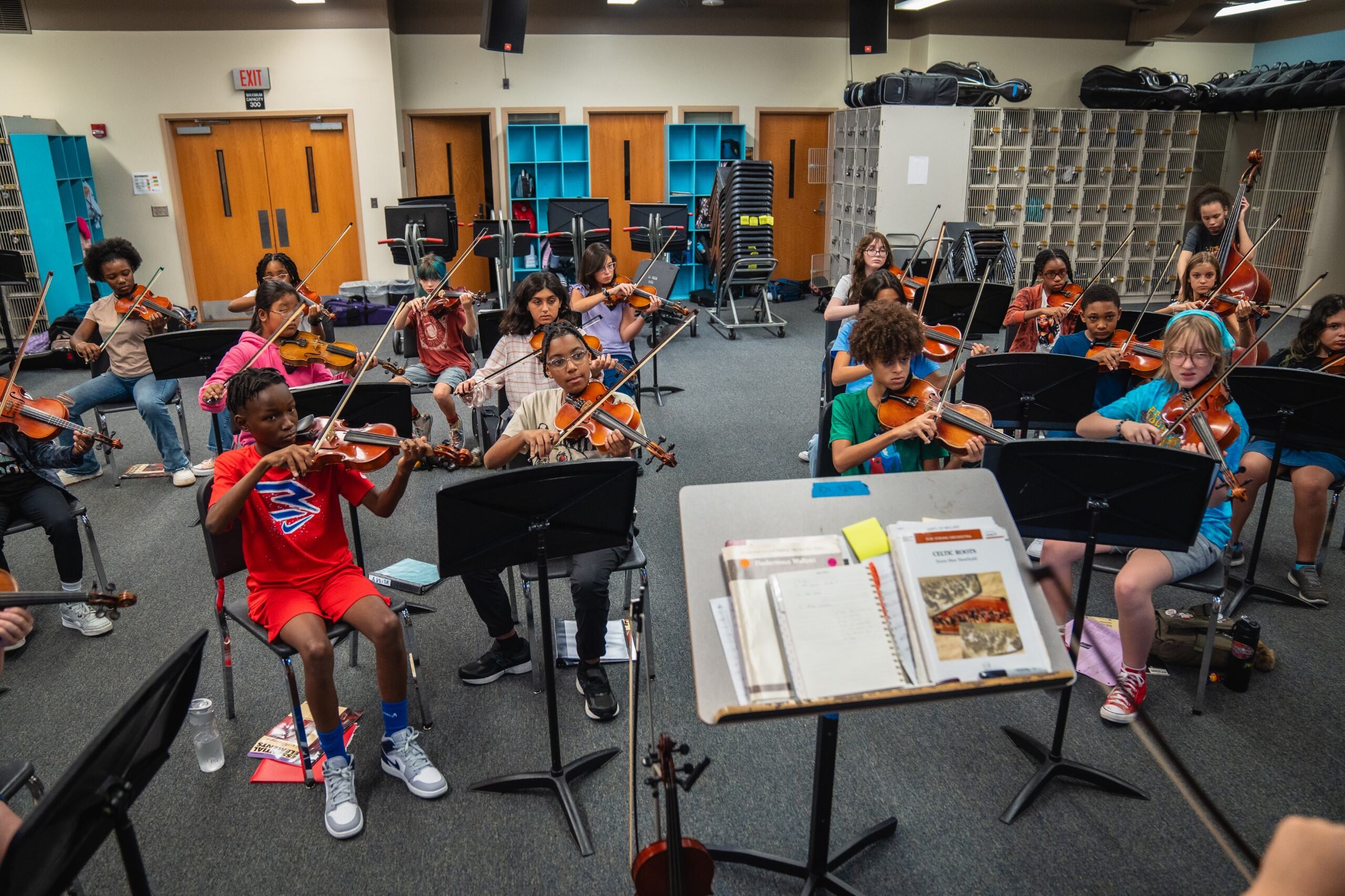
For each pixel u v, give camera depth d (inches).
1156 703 101.3
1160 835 82.4
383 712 89.9
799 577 61.1
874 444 94.5
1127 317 163.5
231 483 87.4
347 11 310.8
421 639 116.6
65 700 104.7
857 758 93.1
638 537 144.2
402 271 338.6
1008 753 93.7
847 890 73.8
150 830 84.4
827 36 354.6
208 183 323.3
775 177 372.8
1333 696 102.7
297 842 83.0
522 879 78.4
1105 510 83.1
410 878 78.6
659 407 218.4
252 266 334.6
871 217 332.2
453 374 181.2
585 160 350.9
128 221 318.3
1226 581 114.3
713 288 361.7
